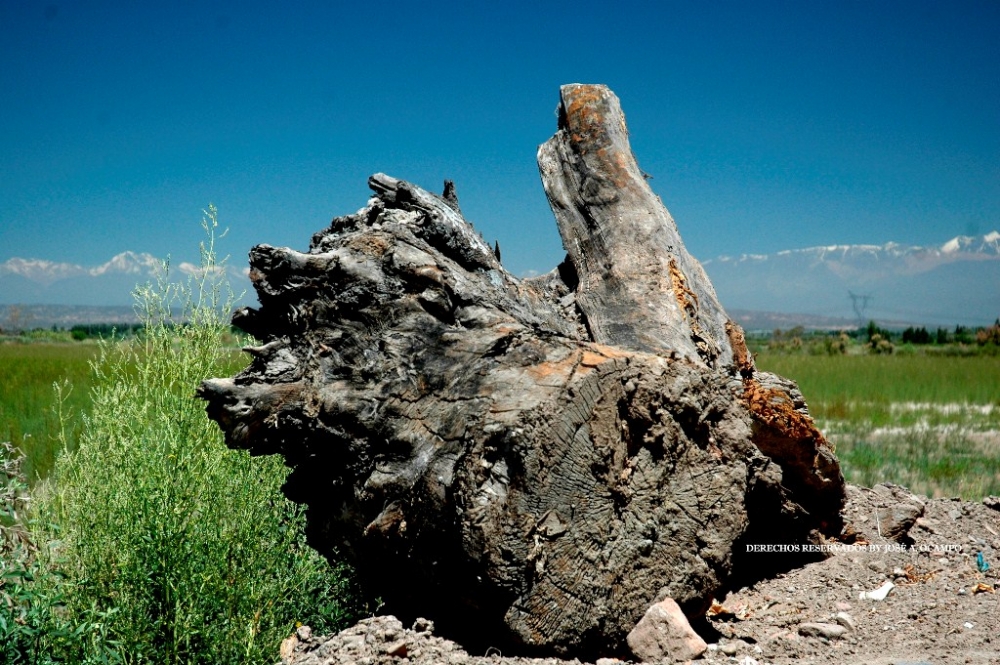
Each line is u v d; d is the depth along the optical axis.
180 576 4.23
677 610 4.18
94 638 3.99
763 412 5.62
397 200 5.41
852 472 10.04
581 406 4.02
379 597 4.74
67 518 4.63
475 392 4.14
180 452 4.51
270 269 4.96
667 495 4.29
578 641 4.05
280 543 4.93
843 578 5.63
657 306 5.67
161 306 4.86
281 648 4.30
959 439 13.12
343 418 4.51
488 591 3.94
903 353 47.09
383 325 4.65
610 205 6.33
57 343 48.53
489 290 4.95
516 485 3.89
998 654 4.14
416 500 4.12
